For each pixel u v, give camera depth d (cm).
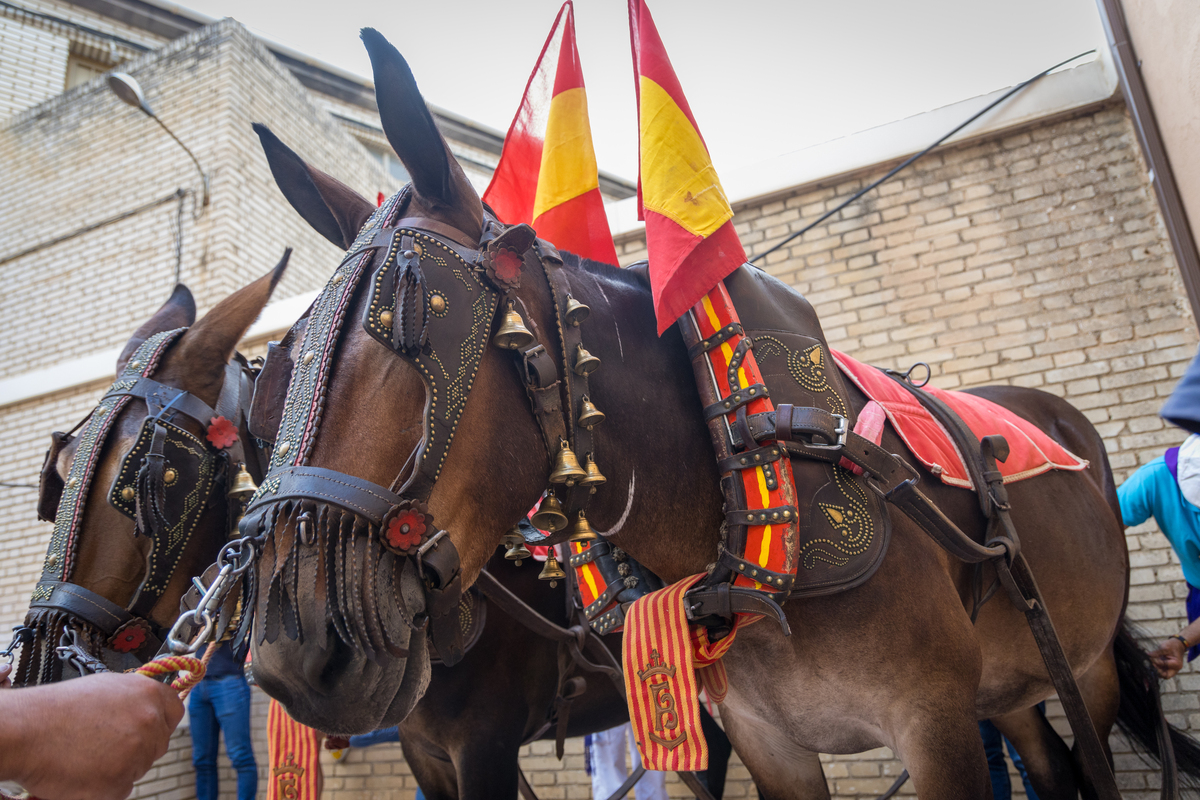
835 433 126
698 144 138
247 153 687
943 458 148
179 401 173
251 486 171
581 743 402
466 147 1140
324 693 85
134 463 164
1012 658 164
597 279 135
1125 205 388
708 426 127
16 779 53
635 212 489
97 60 1005
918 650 121
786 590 116
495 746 195
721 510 127
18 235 733
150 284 652
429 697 196
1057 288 391
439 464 91
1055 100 405
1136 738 243
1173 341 365
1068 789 225
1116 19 359
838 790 355
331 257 770
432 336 95
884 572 123
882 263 427
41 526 594
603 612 143
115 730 58
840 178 447
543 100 173
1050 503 184
